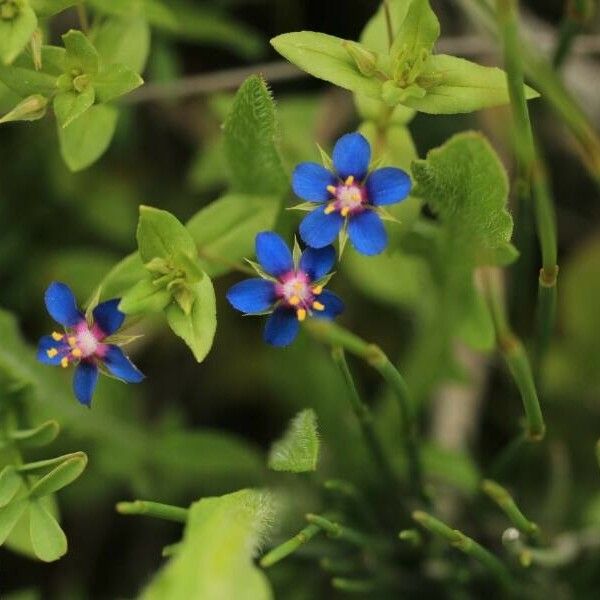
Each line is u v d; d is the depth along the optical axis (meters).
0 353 0.30
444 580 0.31
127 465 0.32
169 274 0.28
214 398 0.35
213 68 0.36
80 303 0.34
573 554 0.31
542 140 0.35
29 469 0.28
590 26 0.33
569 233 0.35
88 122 0.29
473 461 0.33
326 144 0.34
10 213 0.34
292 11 0.35
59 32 0.34
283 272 0.28
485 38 0.33
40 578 0.34
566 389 0.33
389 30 0.28
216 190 0.35
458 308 0.30
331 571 0.31
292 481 0.32
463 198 0.29
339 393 0.32
